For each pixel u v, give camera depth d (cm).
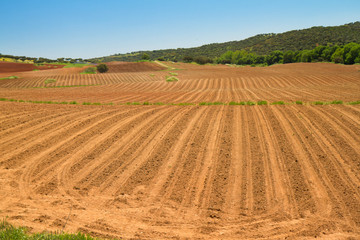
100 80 6069
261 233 670
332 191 850
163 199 830
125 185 916
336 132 1403
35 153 1184
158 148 1239
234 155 1148
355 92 3084
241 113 1931
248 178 949
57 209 776
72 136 1407
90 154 1173
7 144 1285
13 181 943
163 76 6731
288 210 765
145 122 1694
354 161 1050
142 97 3238
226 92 3709
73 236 600
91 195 855
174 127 1570
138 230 684
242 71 7719
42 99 2905
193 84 5088
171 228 693
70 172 1010
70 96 3309
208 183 920
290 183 908
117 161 1104
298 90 3562
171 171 1013
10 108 2077
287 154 1142
